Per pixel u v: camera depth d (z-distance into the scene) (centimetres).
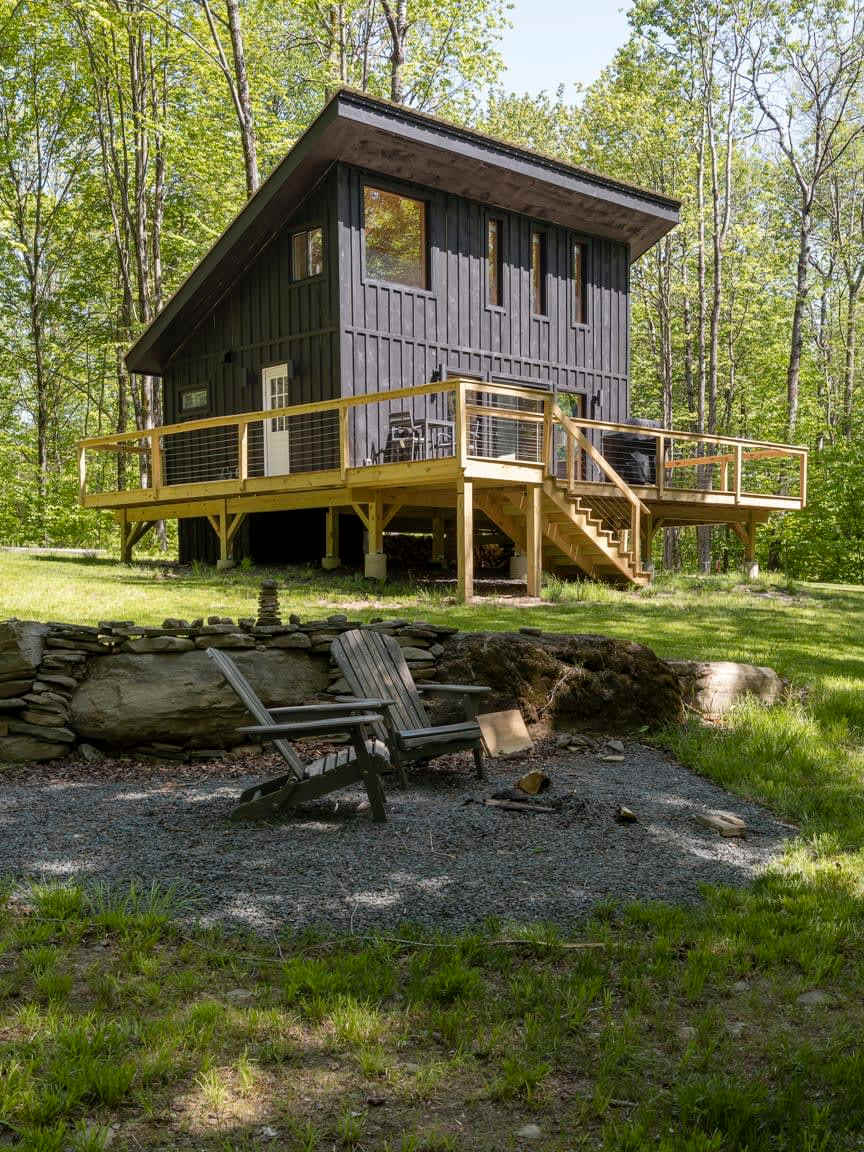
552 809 537
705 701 788
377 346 1571
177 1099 262
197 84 2416
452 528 1802
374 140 1507
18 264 2898
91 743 650
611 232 1958
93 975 326
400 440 1512
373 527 1354
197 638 669
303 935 362
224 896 397
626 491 1412
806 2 2542
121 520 1750
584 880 431
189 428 1544
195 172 2559
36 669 646
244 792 530
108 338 2856
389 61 2567
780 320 3353
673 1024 311
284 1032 295
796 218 3161
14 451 3186
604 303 1972
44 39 2359
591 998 323
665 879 439
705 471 2641
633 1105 267
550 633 772
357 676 610
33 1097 255
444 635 748
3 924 363
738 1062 290
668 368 2995
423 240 1653
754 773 630
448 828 497
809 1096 274
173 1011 303
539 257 1850
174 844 462
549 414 1298
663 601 1295
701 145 2697
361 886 412
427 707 708
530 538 1281
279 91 2608
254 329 1702
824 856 486
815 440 3141
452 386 1170
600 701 740
